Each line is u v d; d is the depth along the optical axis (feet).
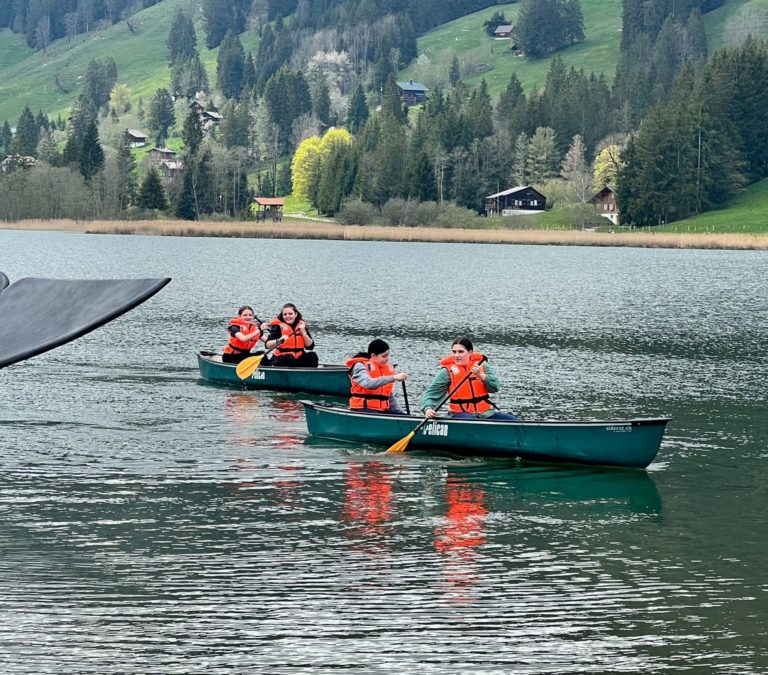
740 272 219.82
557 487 46.96
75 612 31.50
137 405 64.95
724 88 482.69
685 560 37.06
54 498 43.70
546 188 535.60
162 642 29.53
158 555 36.70
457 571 35.58
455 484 47.16
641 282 188.34
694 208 469.16
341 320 118.11
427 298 150.82
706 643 29.91
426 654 28.99
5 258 239.09
